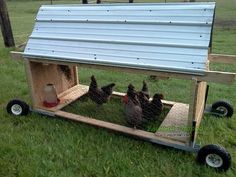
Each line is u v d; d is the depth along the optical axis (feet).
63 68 8.89
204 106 7.73
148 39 6.20
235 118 7.75
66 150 6.30
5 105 8.63
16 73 11.59
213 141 6.73
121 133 6.88
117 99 8.85
